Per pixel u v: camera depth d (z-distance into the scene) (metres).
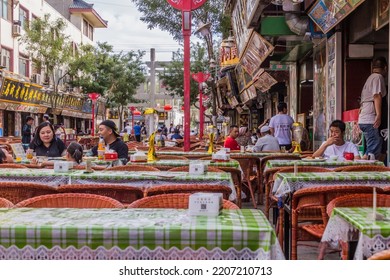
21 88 32.03
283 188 5.64
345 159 8.12
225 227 2.87
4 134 31.61
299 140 14.78
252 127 31.48
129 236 2.83
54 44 32.91
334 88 13.11
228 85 31.83
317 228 5.06
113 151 8.44
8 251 2.88
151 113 8.79
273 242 2.82
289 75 20.81
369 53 12.88
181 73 46.91
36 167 7.68
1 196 5.03
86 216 3.25
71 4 50.78
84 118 50.94
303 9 13.02
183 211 3.46
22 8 34.88
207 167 6.54
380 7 10.37
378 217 3.23
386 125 10.97
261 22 13.70
